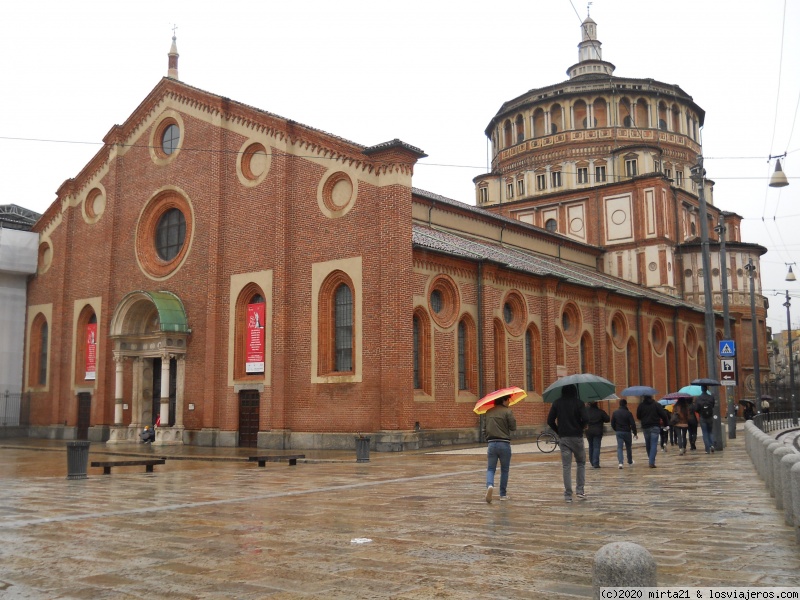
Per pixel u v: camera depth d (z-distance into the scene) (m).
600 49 67.81
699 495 14.38
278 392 30.75
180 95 36.84
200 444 33.12
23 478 20.02
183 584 8.02
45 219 43.50
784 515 11.27
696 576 7.88
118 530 11.34
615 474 18.97
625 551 5.24
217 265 33.75
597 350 42.56
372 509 13.22
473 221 46.16
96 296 39.72
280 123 32.38
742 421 57.25
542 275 37.56
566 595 7.30
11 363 42.94
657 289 57.69
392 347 28.14
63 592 7.78
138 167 38.75
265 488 16.92
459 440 31.47
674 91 63.41
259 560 9.10
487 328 33.59
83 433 39.91
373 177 29.52
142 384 36.84
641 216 58.66
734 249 61.69
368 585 7.83
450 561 8.86
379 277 28.83
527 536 10.34
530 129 64.19
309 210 31.25
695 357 55.88
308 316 30.77
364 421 28.73
